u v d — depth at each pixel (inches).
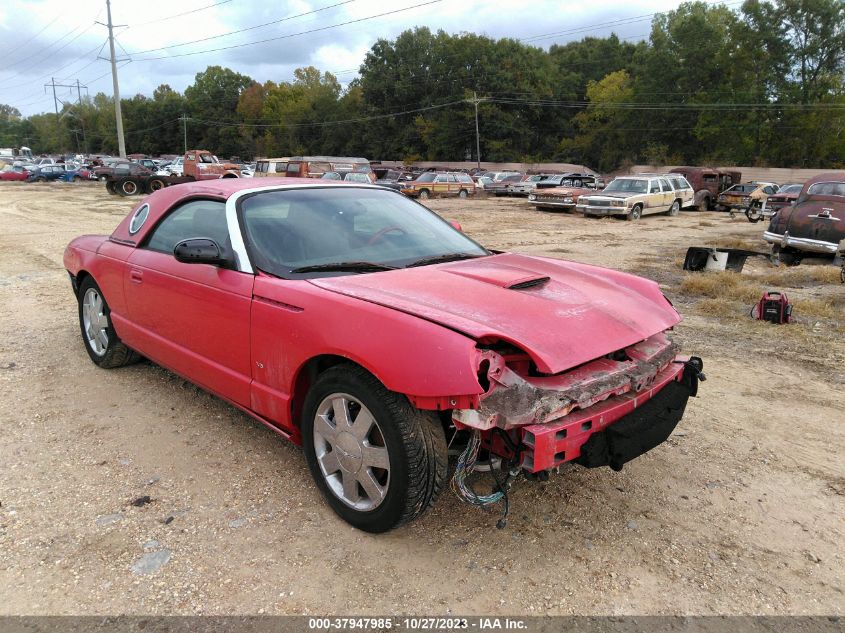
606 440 100.3
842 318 274.1
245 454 137.3
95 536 107.6
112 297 171.9
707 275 367.6
